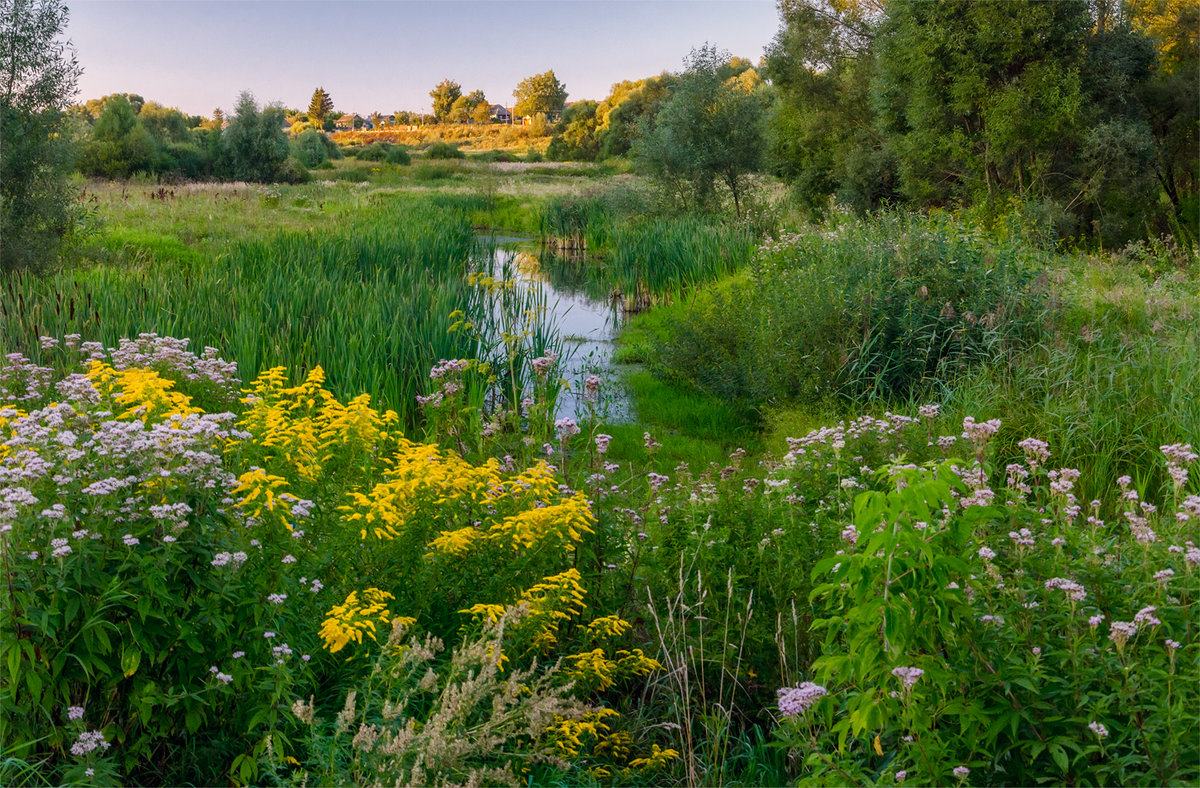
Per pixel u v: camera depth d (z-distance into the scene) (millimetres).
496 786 3209
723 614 4590
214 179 51469
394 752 2965
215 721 3588
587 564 4820
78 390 4605
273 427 4992
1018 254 11062
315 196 39500
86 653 3225
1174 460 4605
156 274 12414
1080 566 3586
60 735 3232
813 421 8906
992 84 22000
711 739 4105
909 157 23656
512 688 3164
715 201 28859
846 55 28438
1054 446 7277
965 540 3197
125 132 52438
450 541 4242
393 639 3449
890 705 3021
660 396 11141
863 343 9562
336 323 10570
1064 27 21375
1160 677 2910
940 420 7707
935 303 9875
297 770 3275
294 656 3646
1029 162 22469
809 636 4410
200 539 3533
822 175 28375
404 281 14625
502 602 4250
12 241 15266
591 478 5406
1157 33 26891
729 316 12008
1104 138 20938
